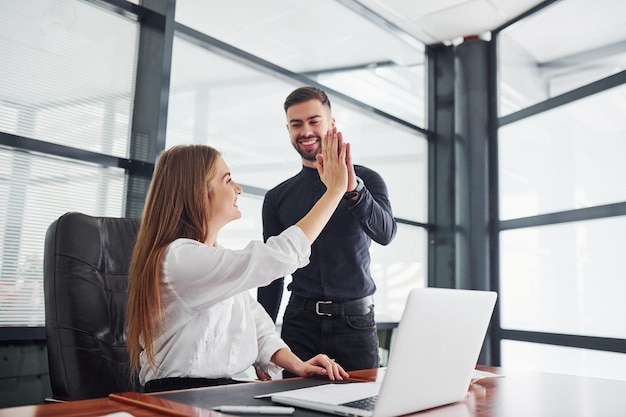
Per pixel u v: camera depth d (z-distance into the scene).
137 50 2.77
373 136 4.05
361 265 1.99
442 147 4.47
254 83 3.27
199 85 2.98
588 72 3.40
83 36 2.57
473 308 0.99
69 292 1.34
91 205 2.54
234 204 1.37
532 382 1.40
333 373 1.29
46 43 2.45
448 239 4.32
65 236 1.39
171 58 2.72
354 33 3.98
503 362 3.84
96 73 2.61
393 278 4.05
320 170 1.39
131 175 2.68
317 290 1.95
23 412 0.83
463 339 0.98
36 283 2.35
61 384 1.29
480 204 4.03
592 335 3.23
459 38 4.45
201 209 1.29
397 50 4.33
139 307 1.18
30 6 2.41
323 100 2.03
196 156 1.32
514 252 3.85
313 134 1.99
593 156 3.30
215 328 1.27
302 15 3.62
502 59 4.13
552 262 3.54
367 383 1.18
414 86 4.45
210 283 1.16
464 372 1.03
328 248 1.96
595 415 1.00
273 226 2.16
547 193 3.61
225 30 3.13
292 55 3.53
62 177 2.46
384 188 2.05
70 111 2.51
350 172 1.57
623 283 3.09
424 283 4.28
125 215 2.65
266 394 1.04
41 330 2.27
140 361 1.31
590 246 3.29
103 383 1.35
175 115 2.85
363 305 1.97
